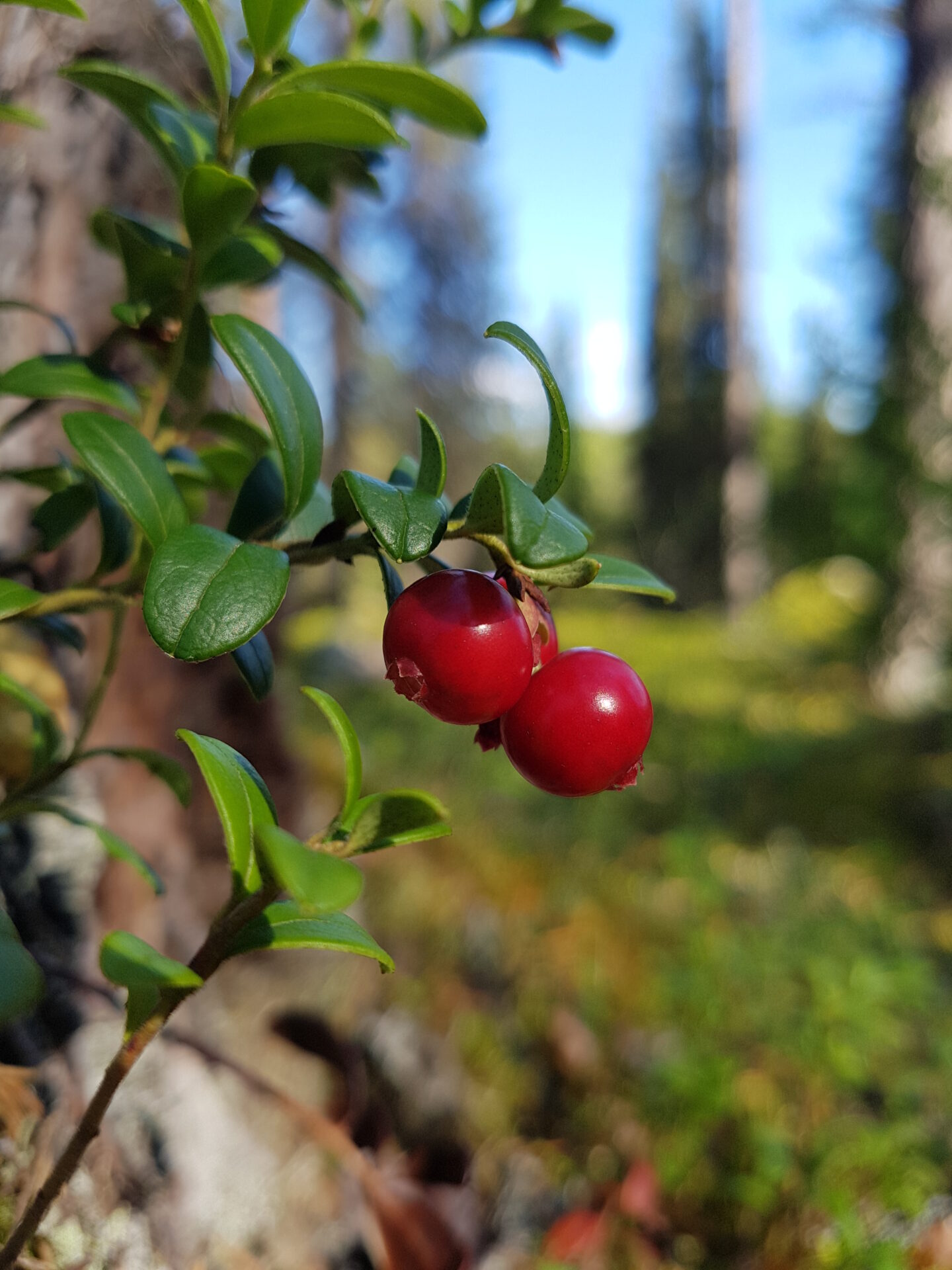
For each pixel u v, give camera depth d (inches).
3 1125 3.2
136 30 4.4
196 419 3.0
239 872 1.9
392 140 2.2
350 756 1.9
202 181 2.2
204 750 1.9
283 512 2.3
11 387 2.5
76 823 2.8
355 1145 4.4
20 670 4.0
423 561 2.2
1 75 4.1
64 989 3.8
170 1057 4.2
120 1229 3.4
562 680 2.1
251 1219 4.0
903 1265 4.4
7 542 4.3
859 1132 5.3
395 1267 3.9
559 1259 4.4
